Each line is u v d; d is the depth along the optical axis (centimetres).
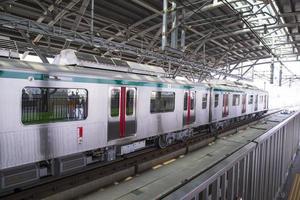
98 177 641
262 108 2434
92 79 690
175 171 657
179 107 1074
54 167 643
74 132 649
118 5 1362
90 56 788
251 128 1416
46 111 589
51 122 598
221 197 468
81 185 564
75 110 654
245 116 2069
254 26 1772
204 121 1297
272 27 1891
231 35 1991
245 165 575
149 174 633
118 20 1556
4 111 514
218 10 1570
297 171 1372
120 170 668
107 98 736
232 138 1129
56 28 877
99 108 714
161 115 967
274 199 952
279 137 960
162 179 595
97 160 766
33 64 584
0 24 750
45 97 588
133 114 839
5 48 634
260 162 702
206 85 1316
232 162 493
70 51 763
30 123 559
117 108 775
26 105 552
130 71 897
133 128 840
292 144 1388
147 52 1138
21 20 793
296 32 2184
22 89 543
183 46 1712
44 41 1644
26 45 1144
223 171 455
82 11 1178
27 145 551
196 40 2064
